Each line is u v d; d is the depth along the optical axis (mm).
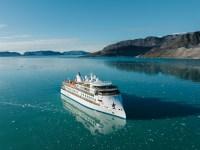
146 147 43000
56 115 62625
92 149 43000
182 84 106125
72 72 168375
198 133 48188
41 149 43125
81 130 52062
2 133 50312
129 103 71875
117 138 47406
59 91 93812
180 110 63781
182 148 42188
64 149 43094
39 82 118375
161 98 78500
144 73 153125
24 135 49281
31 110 66938
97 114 62844
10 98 81562
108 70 179125
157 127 52031
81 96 72188
